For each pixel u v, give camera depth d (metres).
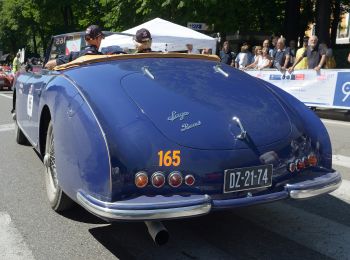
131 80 3.41
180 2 17.38
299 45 25.23
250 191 3.12
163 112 3.11
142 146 2.92
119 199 2.88
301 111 3.67
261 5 22.17
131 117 3.04
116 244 3.55
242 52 15.12
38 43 58.28
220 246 3.54
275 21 22.70
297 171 3.33
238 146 3.09
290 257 3.36
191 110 3.18
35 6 39.16
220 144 3.05
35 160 6.15
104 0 22.72
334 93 10.84
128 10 20.83
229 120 3.18
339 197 4.68
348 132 8.77
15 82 6.60
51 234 3.72
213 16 18.33
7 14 49.00
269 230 3.85
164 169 2.92
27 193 4.75
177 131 3.02
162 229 3.03
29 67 6.18
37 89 4.78
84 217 4.07
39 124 4.45
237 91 3.53
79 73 3.65
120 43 6.42
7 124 9.38
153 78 3.47
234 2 18.39
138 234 3.73
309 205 4.46
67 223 3.94
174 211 2.84
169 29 14.12
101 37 4.82
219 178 3.02
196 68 3.79
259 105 3.43
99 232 3.77
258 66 13.55
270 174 3.18
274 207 4.40
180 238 3.67
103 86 3.33
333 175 3.45
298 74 11.60
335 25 24.91
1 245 3.51
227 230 3.84
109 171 2.87
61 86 3.68
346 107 10.62
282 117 3.41
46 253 3.39
